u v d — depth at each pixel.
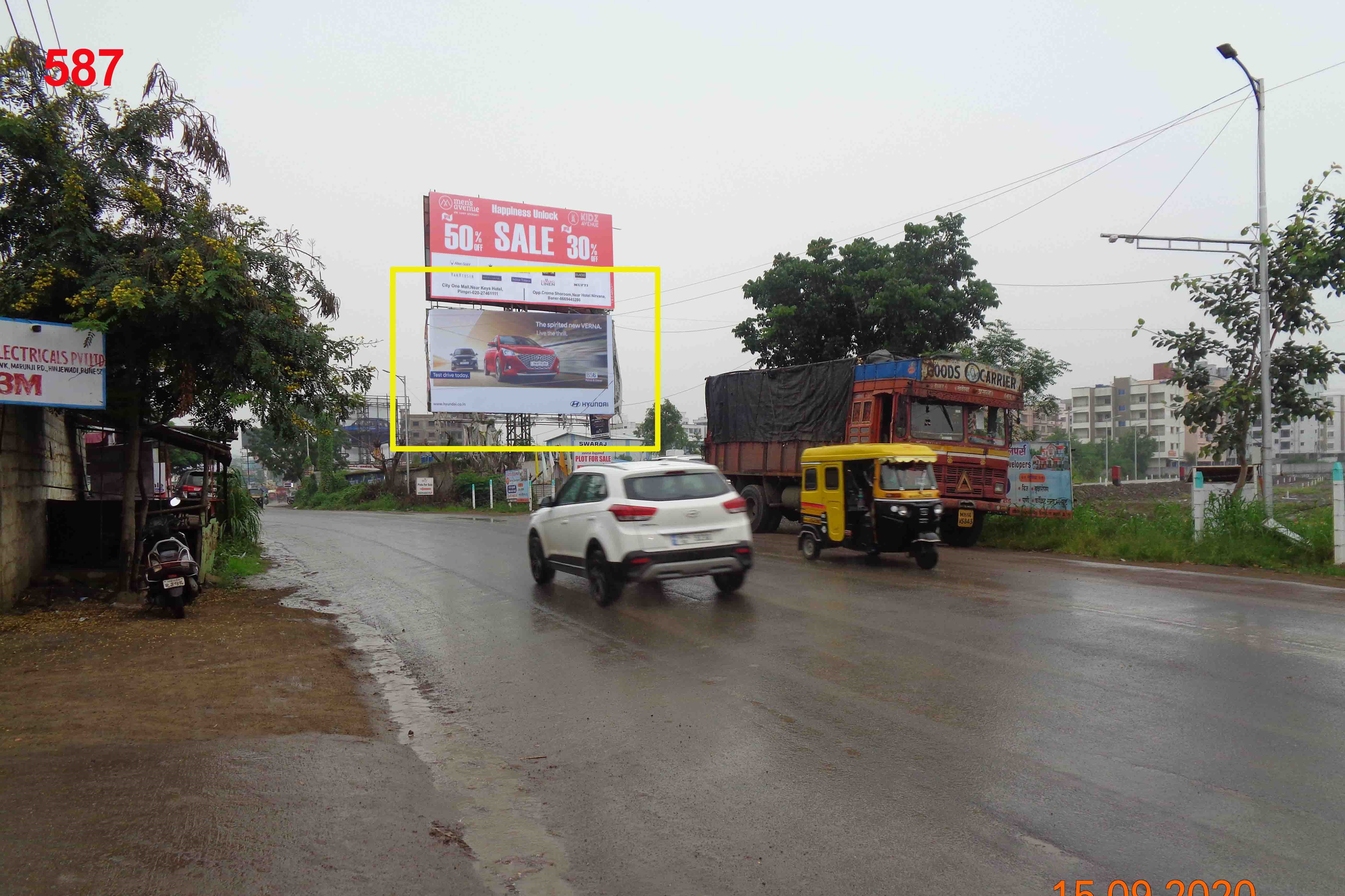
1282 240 15.27
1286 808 4.02
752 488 20.55
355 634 9.58
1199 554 13.31
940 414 16.17
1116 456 101.06
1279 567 12.31
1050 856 3.62
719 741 5.23
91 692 6.18
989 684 6.24
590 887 3.42
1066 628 8.04
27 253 9.25
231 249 9.53
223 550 16.84
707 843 3.82
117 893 3.12
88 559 11.73
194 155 10.43
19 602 10.05
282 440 11.59
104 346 9.37
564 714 6.00
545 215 36.66
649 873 3.54
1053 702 5.77
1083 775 4.49
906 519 12.40
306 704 6.18
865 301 27.98
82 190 9.22
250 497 20.27
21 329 8.87
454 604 11.21
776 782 4.53
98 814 3.86
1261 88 15.48
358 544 21.70
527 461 41.59
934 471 14.15
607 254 37.88
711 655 7.49
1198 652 6.98
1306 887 3.31
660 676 6.89
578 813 4.21
